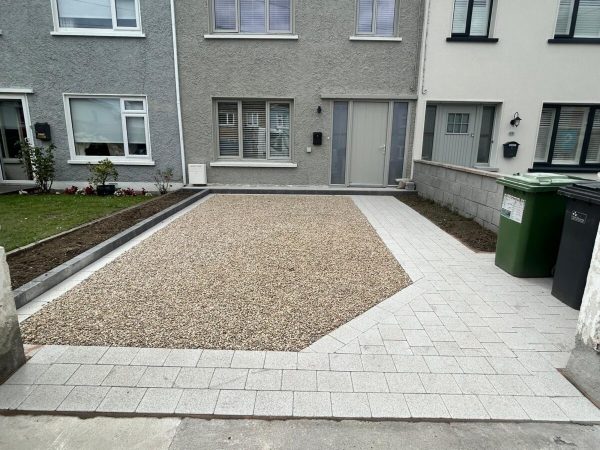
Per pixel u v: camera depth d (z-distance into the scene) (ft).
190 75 31.94
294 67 31.89
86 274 14.23
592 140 33.53
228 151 33.81
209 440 6.90
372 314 11.40
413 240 19.15
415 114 32.50
